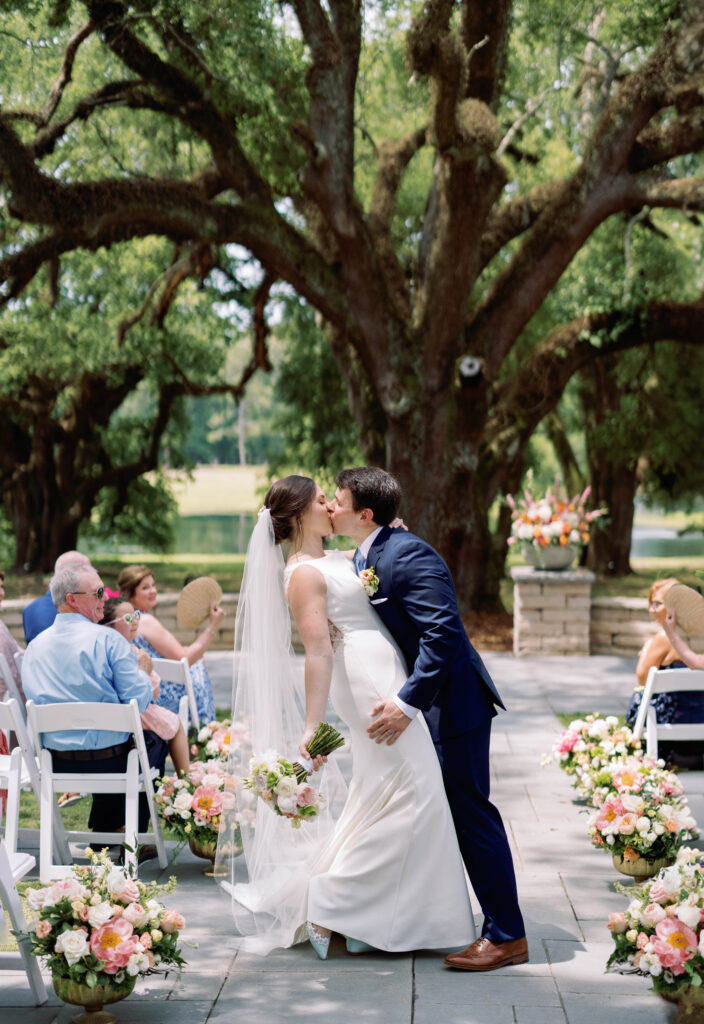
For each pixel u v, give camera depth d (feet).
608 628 37.91
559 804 19.52
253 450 240.53
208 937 13.41
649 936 11.10
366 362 42.27
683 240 59.57
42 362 52.95
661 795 15.46
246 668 13.89
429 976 12.19
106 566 75.46
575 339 46.88
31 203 31.76
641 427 61.05
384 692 12.72
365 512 13.10
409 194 51.06
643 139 39.93
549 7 35.91
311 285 39.68
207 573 72.23
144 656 17.44
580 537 38.09
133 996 11.74
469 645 12.96
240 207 37.27
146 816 17.01
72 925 10.93
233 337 64.80
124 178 34.58
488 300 42.42
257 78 32.14
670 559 90.94
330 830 13.92
